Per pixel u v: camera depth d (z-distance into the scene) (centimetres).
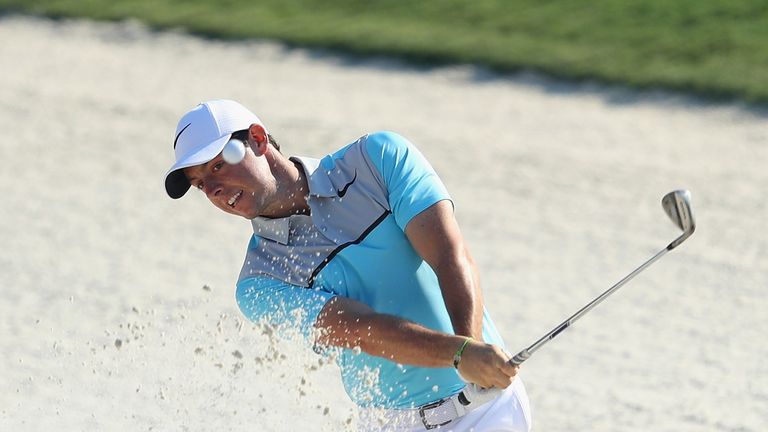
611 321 2409
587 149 3703
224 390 1858
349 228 1158
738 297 2548
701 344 2283
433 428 1162
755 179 3409
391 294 1152
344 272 1152
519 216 3116
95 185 3403
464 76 4484
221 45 4938
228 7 5341
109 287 2581
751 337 2319
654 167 3522
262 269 1177
